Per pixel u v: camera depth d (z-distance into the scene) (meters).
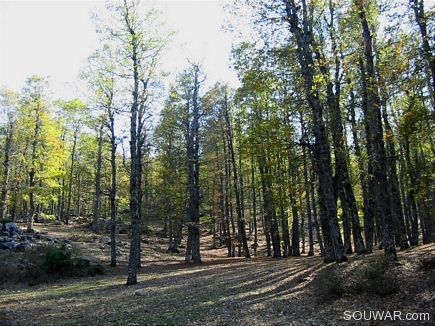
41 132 27.28
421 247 15.41
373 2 12.09
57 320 8.61
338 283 9.27
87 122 21.45
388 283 8.61
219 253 36.78
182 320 8.29
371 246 16.72
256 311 8.73
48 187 28.30
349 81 14.62
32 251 20.11
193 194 26.31
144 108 17.52
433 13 10.13
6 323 8.15
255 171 29.59
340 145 15.34
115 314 9.23
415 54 10.19
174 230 36.91
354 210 17.12
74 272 18.94
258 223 53.62
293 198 21.17
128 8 16.02
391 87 11.17
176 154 28.22
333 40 13.18
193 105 26.56
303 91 14.41
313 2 13.41
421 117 10.38
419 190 11.96
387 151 18.62
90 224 37.00
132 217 15.98
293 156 14.70
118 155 36.44
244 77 13.63
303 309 8.48
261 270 17.25
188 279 16.25
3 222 23.00
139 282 16.12
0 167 32.03
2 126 28.78
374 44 14.93
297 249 27.23
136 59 16.39
